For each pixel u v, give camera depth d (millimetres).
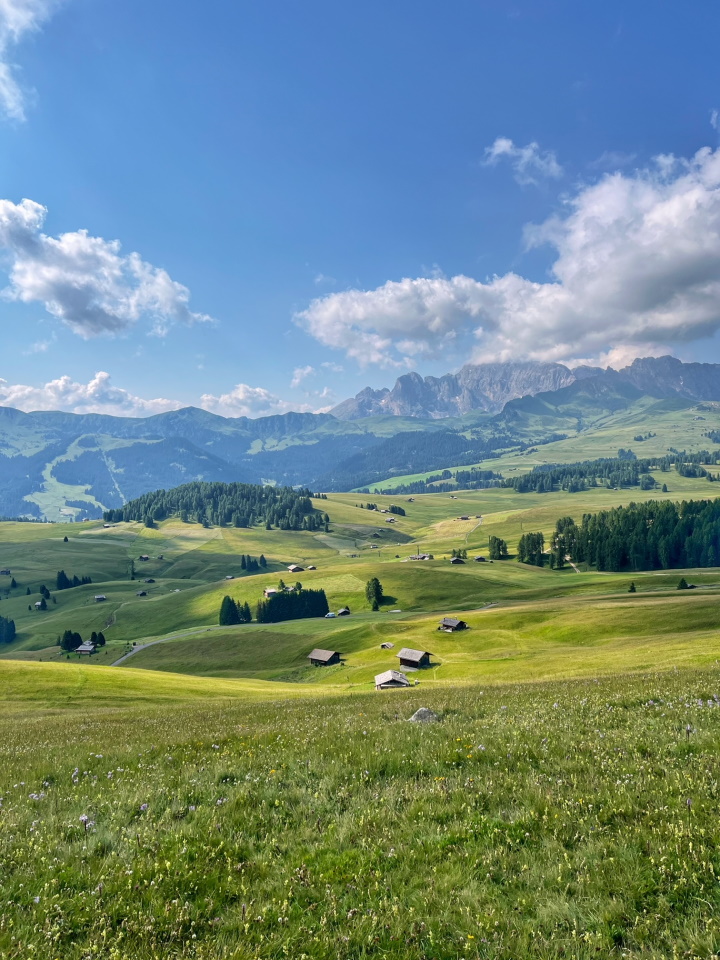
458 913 5957
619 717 12641
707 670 23000
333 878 6809
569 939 5406
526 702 16938
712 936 5141
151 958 5461
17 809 9617
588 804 7898
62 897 6527
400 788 9375
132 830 8281
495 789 8859
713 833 6660
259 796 9414
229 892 6676
